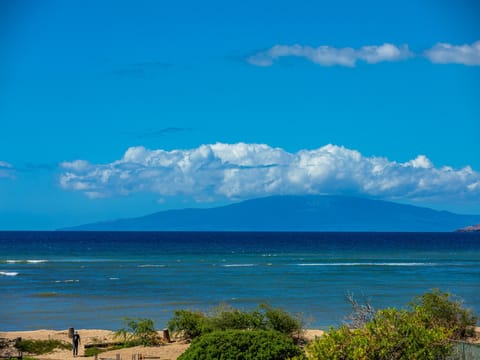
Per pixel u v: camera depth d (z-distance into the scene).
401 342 15.25
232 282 65.81
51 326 39.44
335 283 64.56
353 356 14.88
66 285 62.75
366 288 59.25
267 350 18.11
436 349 15.86
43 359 26.50
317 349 15.38
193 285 62.59
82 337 32.38
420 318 17.72
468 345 18.58
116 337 31.84
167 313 43.88
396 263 99.19
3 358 26.73
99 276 73.00
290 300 50.09
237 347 18.25
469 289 58.22
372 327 15.46
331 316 40.94
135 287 60.81
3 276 72.94
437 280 68.06
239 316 28.95
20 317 43.03
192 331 30.50
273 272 79.44
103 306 47.72
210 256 119.38
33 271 80.25
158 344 29.55
